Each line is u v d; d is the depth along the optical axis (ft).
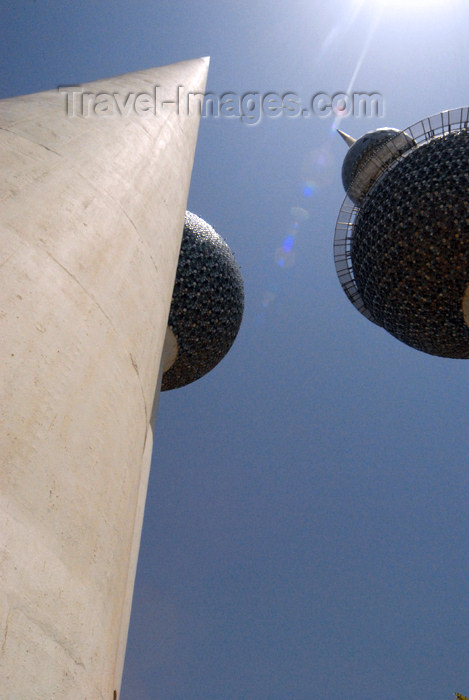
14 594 12.30
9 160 19.92
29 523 13.30
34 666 12.35
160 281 25.14
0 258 15.92
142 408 20.99
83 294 18.16
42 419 14.62
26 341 15.10
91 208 21.30
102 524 16.29
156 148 32.14
